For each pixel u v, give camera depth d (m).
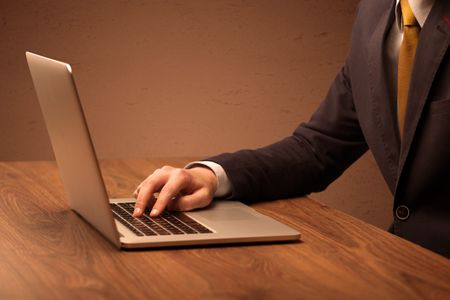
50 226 1.42
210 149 3.64
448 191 1.63
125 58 3.50
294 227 1.47
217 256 1.23
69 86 1.23
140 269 1.15
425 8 1.69
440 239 1.61
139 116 3.56
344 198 3.82
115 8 3.46
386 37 1.80
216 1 3.53
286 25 3.60
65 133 1.38
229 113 3.63
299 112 3.68
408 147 1.63
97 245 1.28
